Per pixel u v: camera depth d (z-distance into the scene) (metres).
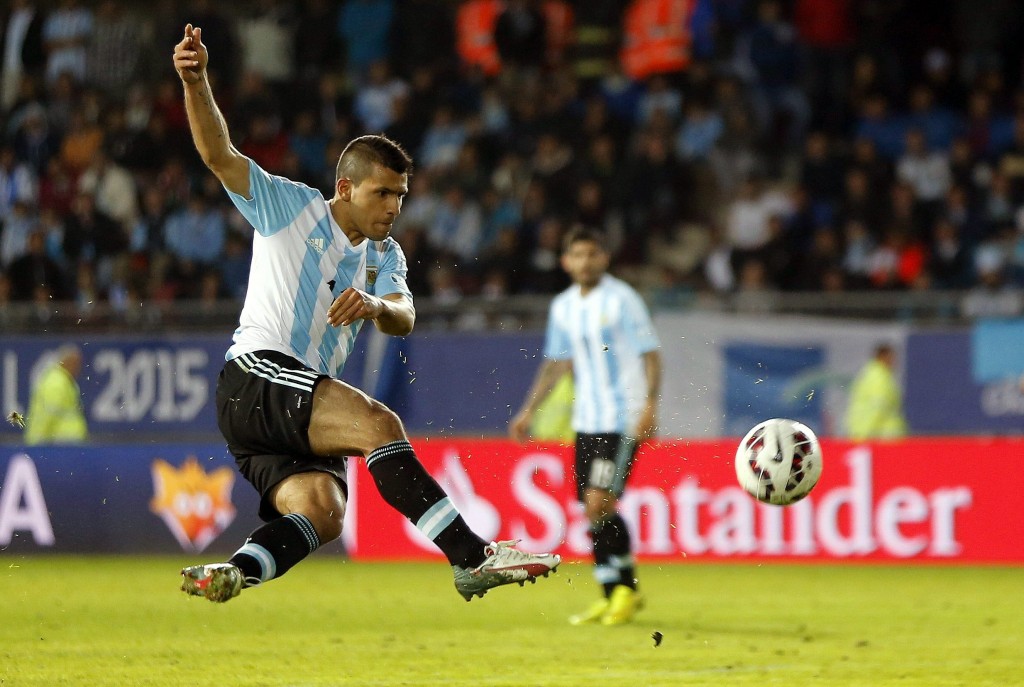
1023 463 39.44
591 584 35.38
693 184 55.97
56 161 57.09
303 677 20.30
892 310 43.31
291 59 61.53
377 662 21.91
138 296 52.69
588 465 27.69
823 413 43.44
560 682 19.75
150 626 26.81
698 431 43.84
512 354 43.50
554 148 55.94
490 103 58.41
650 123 57.03
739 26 60.97
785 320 43.69
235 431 17.41
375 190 17.58
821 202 54.88
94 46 60.16
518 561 16.12
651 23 59.38
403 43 61.41
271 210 17.31
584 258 27.81
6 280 52.50
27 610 29.52
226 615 28.77
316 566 40.19
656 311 44.25
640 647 23.72
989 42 62.41
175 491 42.59
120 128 57.47
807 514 39.78
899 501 39.72
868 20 59.94
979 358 42.66
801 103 58.81
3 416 44.47
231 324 44.75
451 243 53.72
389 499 16.61
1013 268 51.94
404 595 32.88
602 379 27.64
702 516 40.00
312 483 17.14
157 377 44.59
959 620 27.81
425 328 44.16
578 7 63.34
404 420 43.81
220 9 63.28
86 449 42.88
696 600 31.73
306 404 16.92
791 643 24.27
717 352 43.94
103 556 42.53
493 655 22.73
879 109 57.84
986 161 56.91
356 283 17.97
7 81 60.16
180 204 54.06
